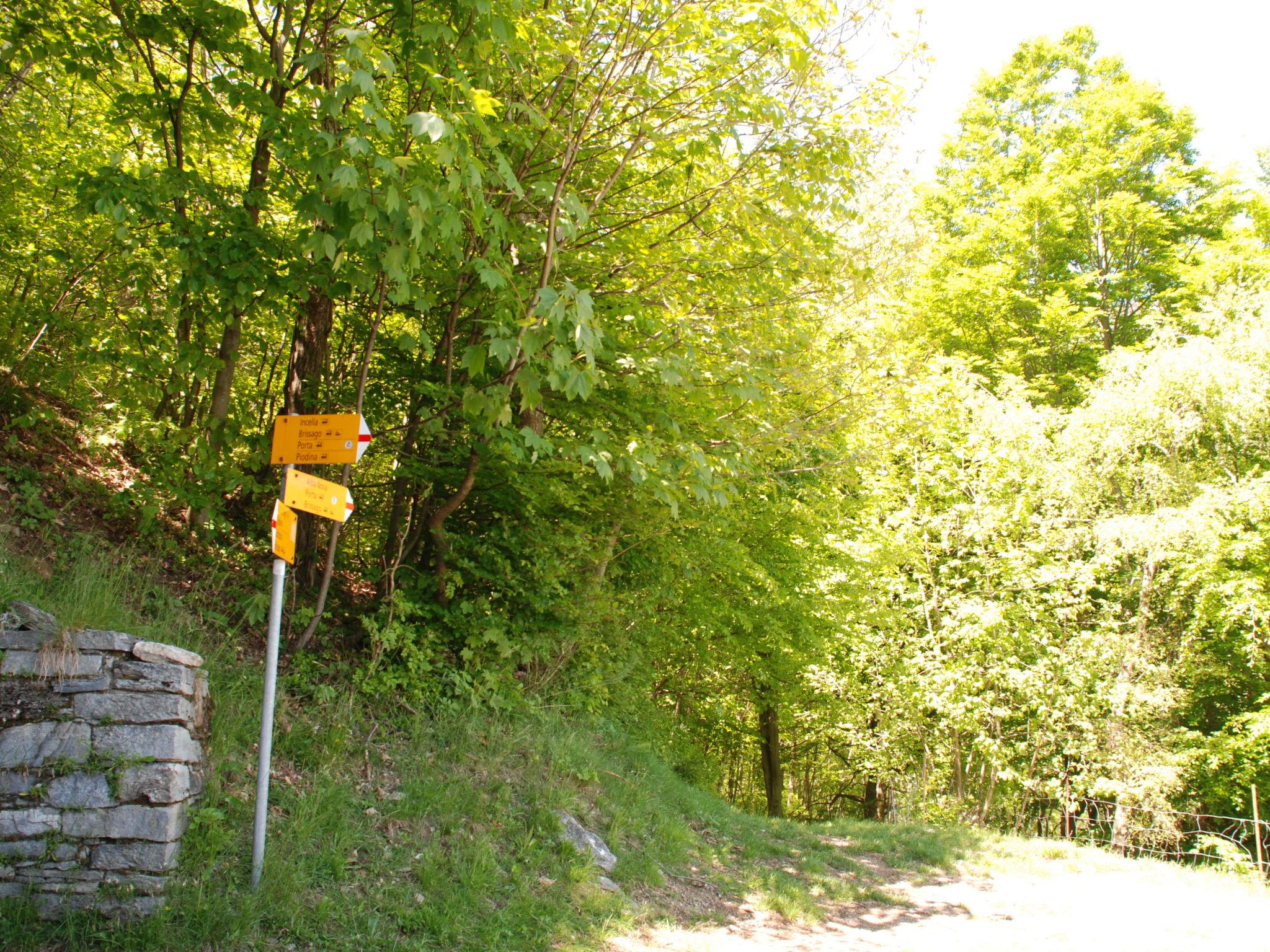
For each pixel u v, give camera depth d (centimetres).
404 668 684
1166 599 1445
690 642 1357
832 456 1066
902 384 1002
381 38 609
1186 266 1961
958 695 1423
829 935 590
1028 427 1505
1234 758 1412
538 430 743
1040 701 1377
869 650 1471
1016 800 1497
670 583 1095
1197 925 714
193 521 686
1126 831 1330
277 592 430
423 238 480
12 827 372
